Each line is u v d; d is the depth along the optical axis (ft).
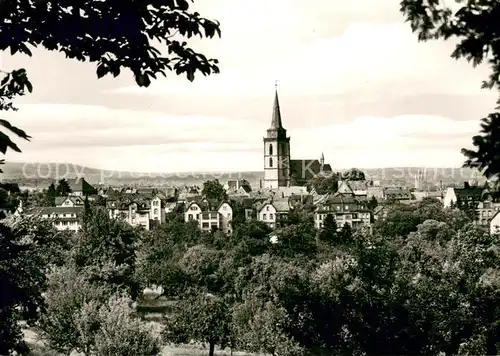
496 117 30.09
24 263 86.33
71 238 357.41
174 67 42.55
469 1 29.99
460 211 573.74
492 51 30.07
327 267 222.89
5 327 65.21
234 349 218.79
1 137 31.42
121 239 276.41
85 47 41.52
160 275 311.88
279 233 405.59
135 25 39.63
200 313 205.57
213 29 40.88
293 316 208.64
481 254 197.26
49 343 168.04
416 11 29.99
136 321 159.74
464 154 30.50
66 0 38.91
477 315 172.24
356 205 608.19
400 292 198.49
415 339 190.60
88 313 165.68
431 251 257.96
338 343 205.77
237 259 318.24
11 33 39.55
